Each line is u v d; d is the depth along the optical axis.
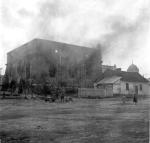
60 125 6.96
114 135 5.48
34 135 5.74
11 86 26.67
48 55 32.34
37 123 7.62
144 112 10.55
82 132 6.02
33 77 29.70
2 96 22.55
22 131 6.17
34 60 31.09
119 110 11.77
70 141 5.09
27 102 17.92
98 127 6.65
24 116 9.44
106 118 8.73
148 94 31.36
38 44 31.86
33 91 25.94
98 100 22.30
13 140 5.36
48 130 6.36
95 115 9.58
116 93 30.55
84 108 13.04
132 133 5.75
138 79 33.72
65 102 18.66
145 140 4.95
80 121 8.02
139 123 7.08
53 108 13.09
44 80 29.02
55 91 25.14
